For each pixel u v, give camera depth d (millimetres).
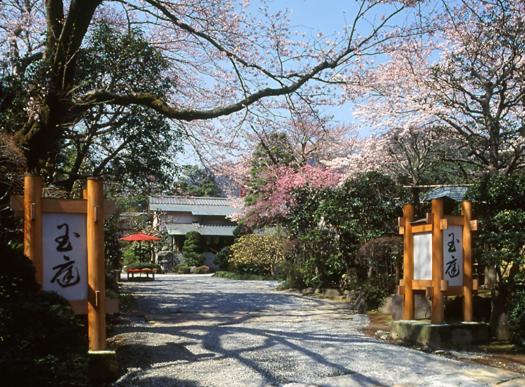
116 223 12891
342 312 11102
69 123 8312
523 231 7621
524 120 10891
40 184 5266
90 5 7879
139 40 8953
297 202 17109
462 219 7727
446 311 8609
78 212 5422
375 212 12242
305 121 10609
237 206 23297
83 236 5438
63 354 4109
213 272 29531
